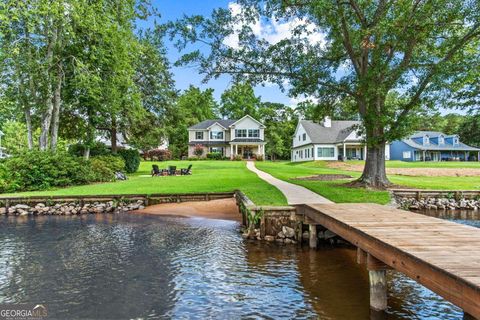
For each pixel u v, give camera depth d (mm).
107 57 23047
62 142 35750
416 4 14477
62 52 22156
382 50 15234
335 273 6957
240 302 5523
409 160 51281
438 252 4133
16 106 21359
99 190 17891
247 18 16641
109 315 5094
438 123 67438
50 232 10977
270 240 9812
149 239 9953
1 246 9141
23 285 6305
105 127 29078
